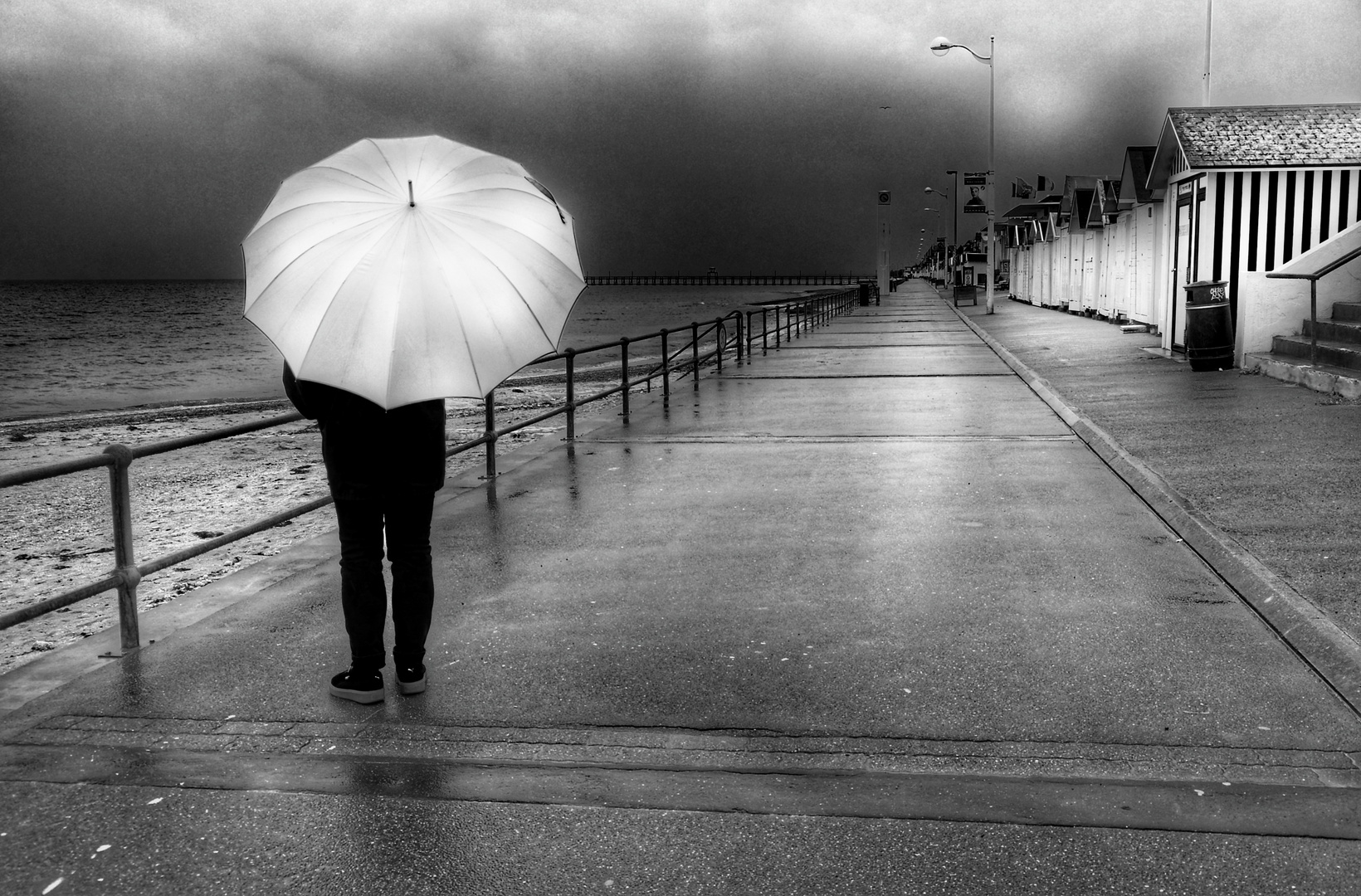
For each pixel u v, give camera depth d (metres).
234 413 25.59
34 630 7.33
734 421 13.24
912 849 3.28
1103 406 12.88
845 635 5.23
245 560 9.18
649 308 131.75
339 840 3.38
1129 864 3.17
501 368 3.96
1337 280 15.52
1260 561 6.06
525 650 5.11
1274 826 3.36
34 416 25.77
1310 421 10.95
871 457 10.31
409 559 4.48
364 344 3.84
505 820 3.49
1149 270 26.11
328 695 4.57
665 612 5.65
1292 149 17.20
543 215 4.24
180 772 3.86
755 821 3.46
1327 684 4.47
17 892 3.12
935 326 36.62
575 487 9.12
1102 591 5.84
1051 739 4.01
